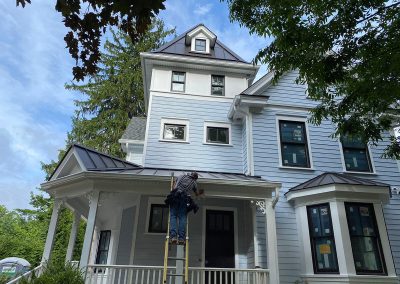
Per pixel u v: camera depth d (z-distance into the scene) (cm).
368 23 579
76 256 1755
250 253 962
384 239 877
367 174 1071
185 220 706
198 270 769
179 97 1250
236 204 1056
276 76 659
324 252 877
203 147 1167
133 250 978
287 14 594
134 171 860
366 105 681
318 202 925
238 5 646
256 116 1121
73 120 2222
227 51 1430
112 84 2234
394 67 537
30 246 1992
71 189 847
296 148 1098
